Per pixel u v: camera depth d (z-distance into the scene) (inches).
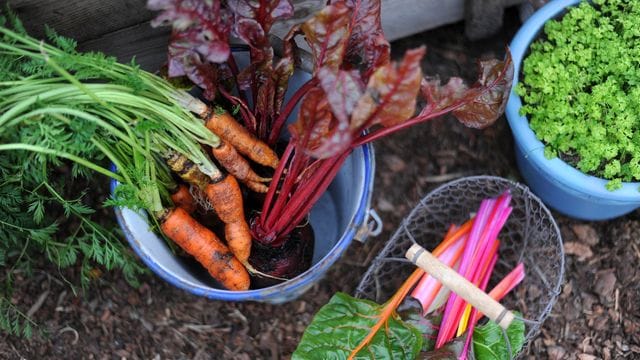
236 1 35.9
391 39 48.1
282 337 45.6
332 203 43.0
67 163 45.9
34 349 44.9
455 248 44.2
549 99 40.5
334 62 35.3
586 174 40.1
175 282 37.2
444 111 36.7
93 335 45.3
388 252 44.6
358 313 40.4
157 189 37.5
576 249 45.8
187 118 37.0
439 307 43.1
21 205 42.1
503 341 40.9
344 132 32.8
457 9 47.4
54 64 32.5
